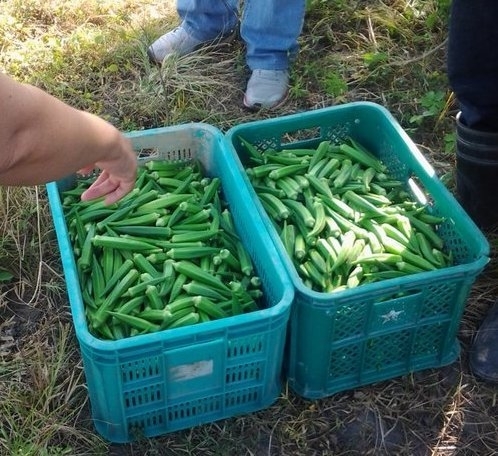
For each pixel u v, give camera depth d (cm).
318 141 185
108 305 147
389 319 143
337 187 170
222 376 139
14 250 178
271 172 170
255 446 144
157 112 214
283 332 137
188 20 229
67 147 79
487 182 171
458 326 155
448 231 159
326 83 219
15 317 167
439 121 208
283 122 178
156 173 173
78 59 228
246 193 156
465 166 172
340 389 152
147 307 148
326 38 238
